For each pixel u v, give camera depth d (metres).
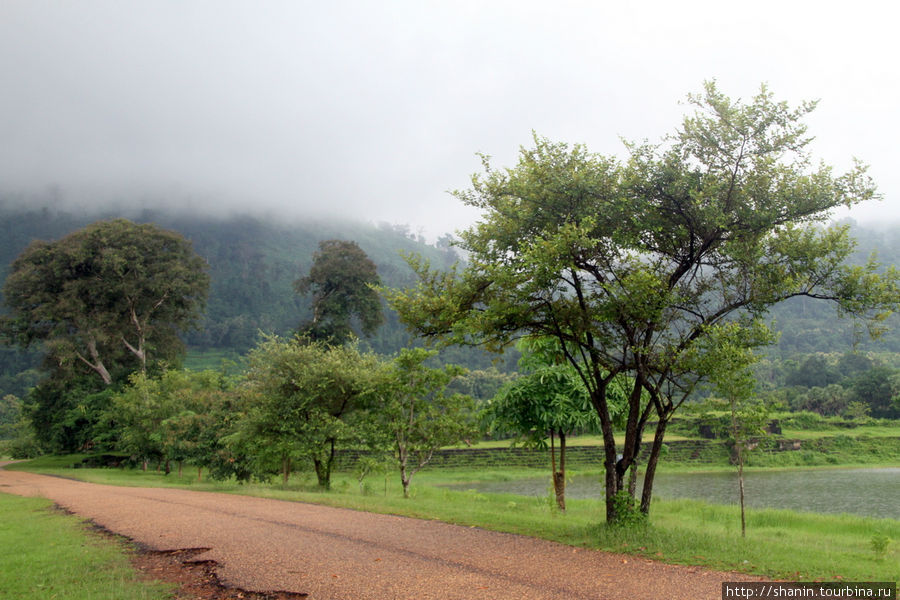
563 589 7.34
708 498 35.31
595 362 12.38
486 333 12.12
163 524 12.80
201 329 58.50
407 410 22.86
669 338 11.89
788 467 66.25
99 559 9.66
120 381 48.56
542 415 17.97
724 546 9.57
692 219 11.71
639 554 9.23
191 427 31.52
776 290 11.16
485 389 100.56
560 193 11.74
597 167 11.91
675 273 12.27
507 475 54.97
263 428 23.91
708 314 12.07
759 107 11.07
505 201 12.48
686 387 12.09
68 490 23.05
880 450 73.56
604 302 11.57
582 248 11.41
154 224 53.34
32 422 54.22
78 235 50.06
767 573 8.00
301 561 9.05
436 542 10.29
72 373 48.44
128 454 42.19
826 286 11.32
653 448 12.07
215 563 9.19
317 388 23.73
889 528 16.67
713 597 6.95
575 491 39.16
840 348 146.88
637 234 11.75
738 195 11.32
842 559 9.20
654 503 22.81
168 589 8.00
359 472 23.91
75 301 47.28
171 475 35.62
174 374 41.88
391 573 8.22
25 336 49.47
